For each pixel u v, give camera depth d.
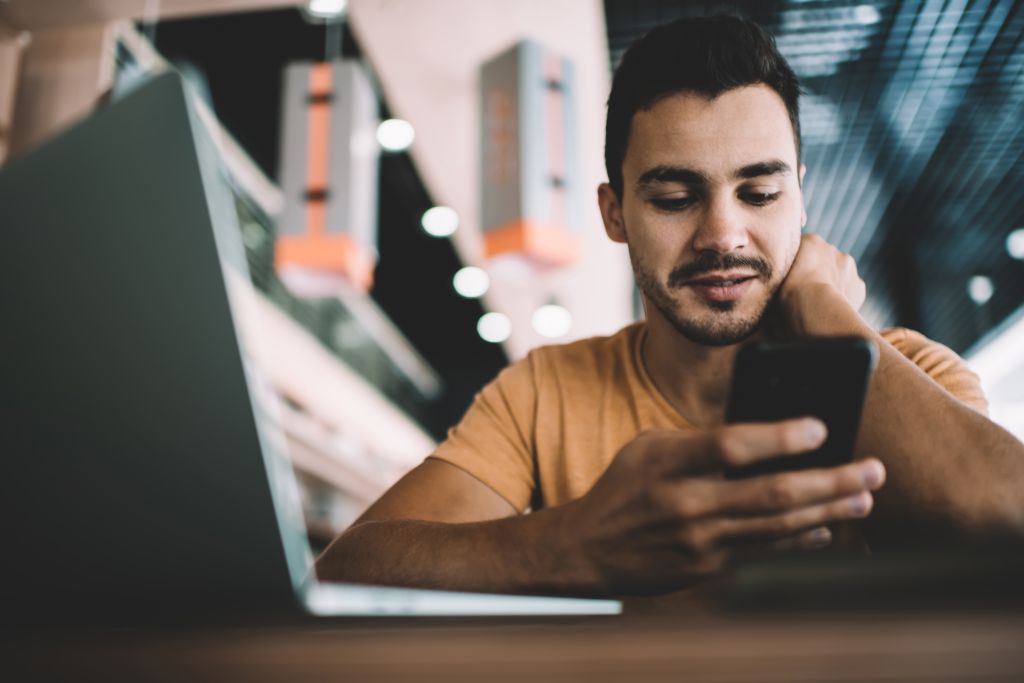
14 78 2.86
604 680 0.22
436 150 5.31
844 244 6.34
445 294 9.68
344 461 10.10
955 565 0.28
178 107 0.38
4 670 0.25
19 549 0.37
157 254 0.38
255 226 8.24
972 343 7.61
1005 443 0.66
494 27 4.11
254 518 0.34
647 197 0.90
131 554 0.36
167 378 0.36
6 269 0.40
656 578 0.50
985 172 5.23
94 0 2.80
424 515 0.95
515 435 1.08
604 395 1.08
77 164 0.39
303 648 0.24
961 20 3.85
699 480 0.45
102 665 0.24
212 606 0.34
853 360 0.49
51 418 0.38
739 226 0.87
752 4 3.79
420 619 0.28
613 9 3.89
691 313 0.90
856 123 4.77
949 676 0.20
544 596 0.54
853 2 3.71
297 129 4.02
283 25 4.98
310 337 9.63
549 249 3.85
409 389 13.77
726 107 0.85
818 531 0.52
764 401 0.50
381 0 3.95
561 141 3.99
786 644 0.21
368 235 4.19
